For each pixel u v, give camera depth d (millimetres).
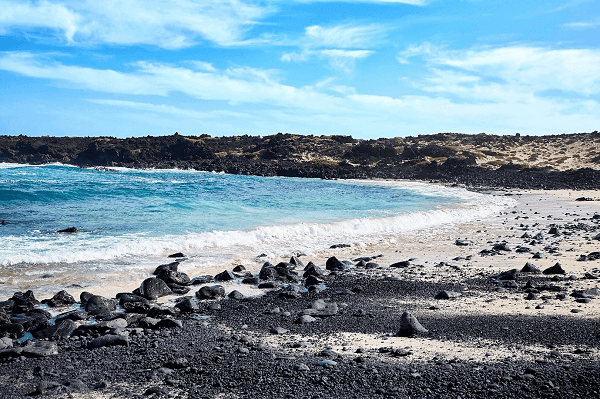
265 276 13742
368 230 22688
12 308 10289
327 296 11789
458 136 133625
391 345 7945
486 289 12000
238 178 78000
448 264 15344
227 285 13023
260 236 19781
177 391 6285
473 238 20875
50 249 15719
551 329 8422
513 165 77312
